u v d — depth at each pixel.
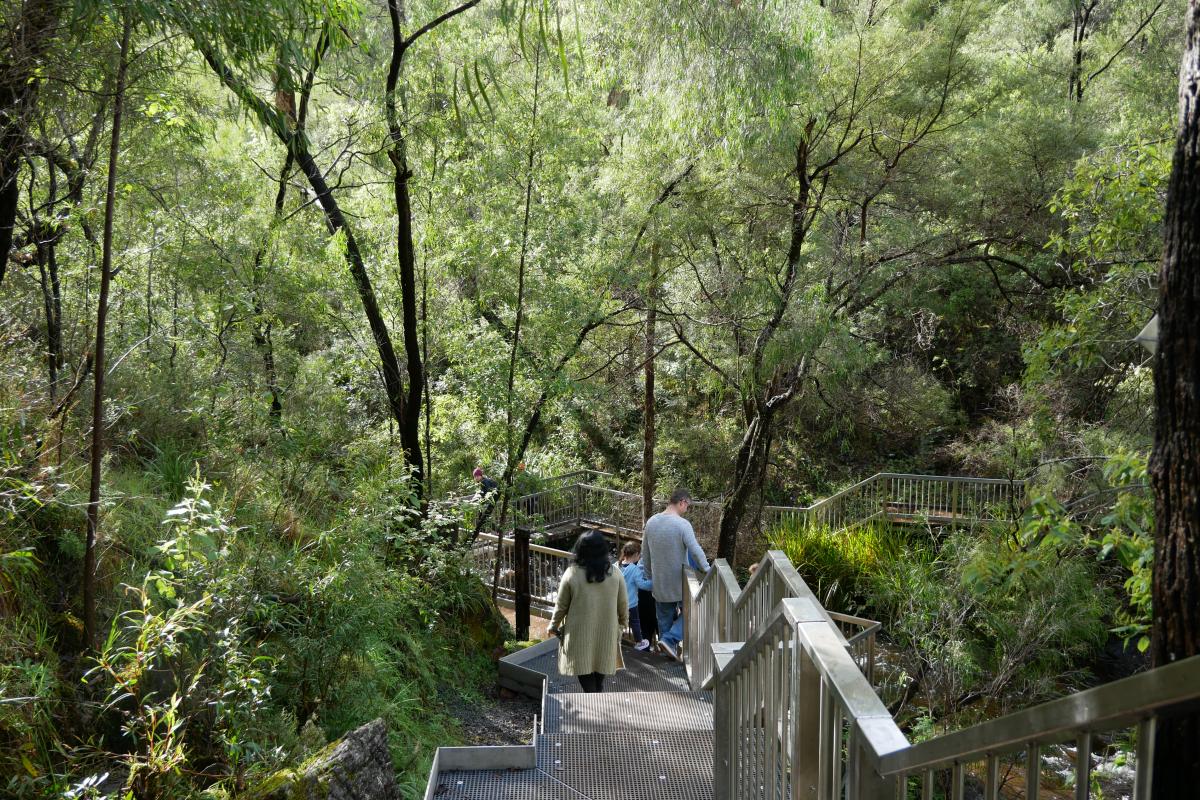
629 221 12.03
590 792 4.49
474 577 8.95
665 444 18.69
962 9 12.54
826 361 11.51
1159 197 6.53
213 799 3.52
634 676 7.68
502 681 7.76
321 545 6.11
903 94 12.62
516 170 9.54
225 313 7.94
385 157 9.45
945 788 7.05
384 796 3.83
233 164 8.73
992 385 18.88
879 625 9.18
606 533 17.16
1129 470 4.84
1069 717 1.11
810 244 12.86
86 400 5.67
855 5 13.70
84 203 6.21
